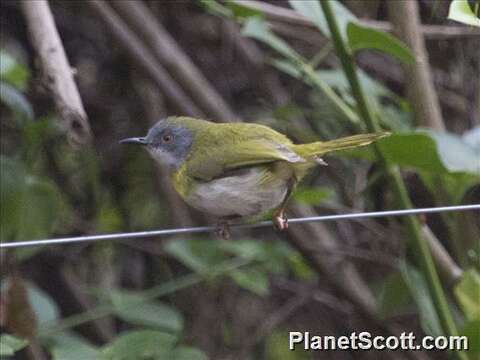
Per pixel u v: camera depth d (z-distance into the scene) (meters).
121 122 12.96
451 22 11.95
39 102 11.76
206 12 12.88
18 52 12.16
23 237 9.61
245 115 12.93
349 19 8.84
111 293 10.29
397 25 9.92
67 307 12.65
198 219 13.19
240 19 10.12
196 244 10.89
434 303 8.61
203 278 10.77
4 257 9.62
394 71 12.71
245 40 12.96
